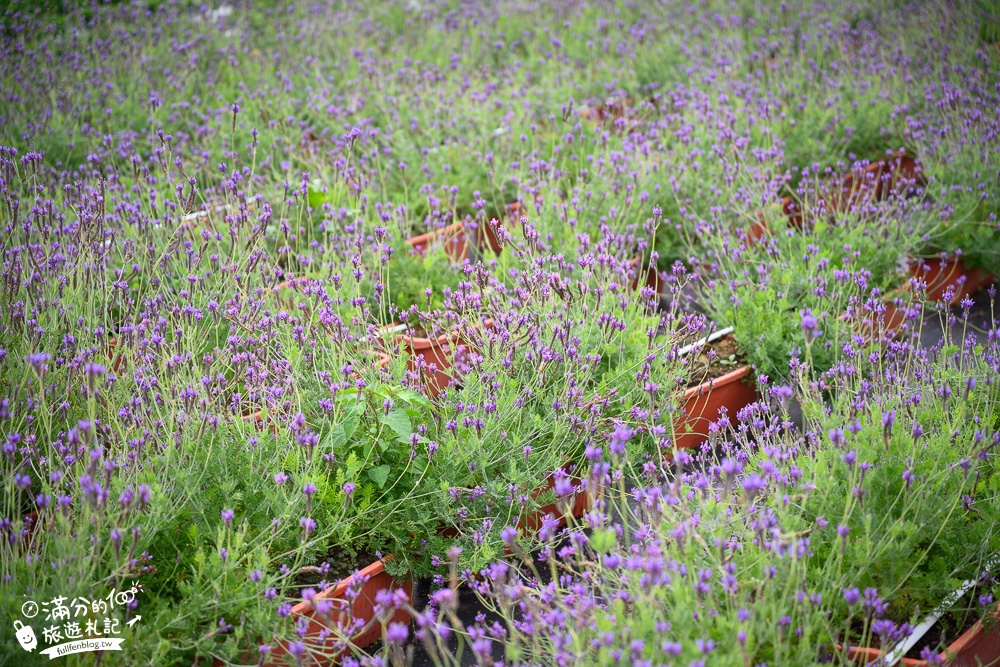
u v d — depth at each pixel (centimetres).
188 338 424
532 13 1044
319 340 431
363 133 689
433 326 471
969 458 349
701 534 332
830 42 879
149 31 950
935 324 592
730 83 777
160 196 594
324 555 376
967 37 870
